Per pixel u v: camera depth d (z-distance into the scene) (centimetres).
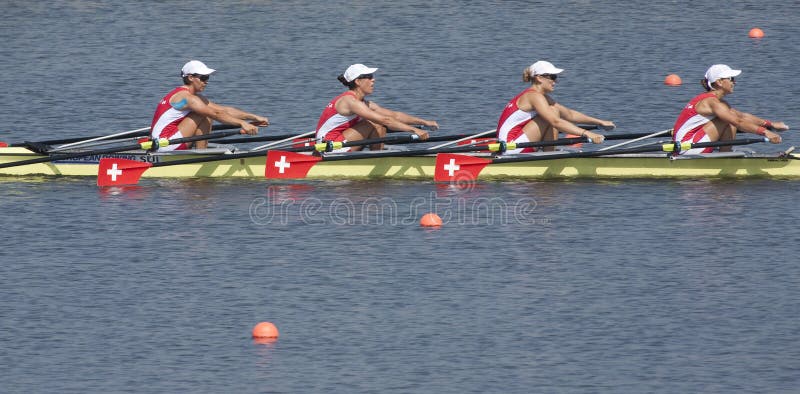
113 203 8469
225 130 9888
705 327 6262
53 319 6359
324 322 6325
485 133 9388
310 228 7912
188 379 5672
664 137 10062
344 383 5628
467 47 14500
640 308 6512
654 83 12762
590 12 16825
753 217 8100
